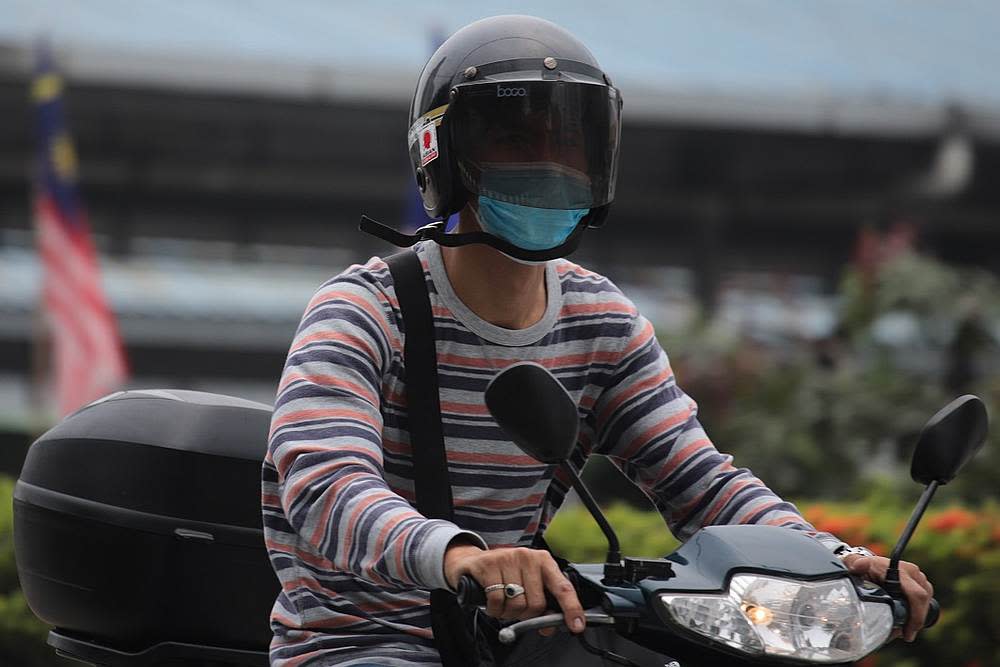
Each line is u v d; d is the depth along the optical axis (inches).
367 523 213.2
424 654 242.5
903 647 516.4
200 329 2197.3
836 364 1208.8
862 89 1798.7
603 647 204.8
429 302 250.7
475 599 195.5
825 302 2206.0
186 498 306.5
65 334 1244.5
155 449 307.9
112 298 2164.1
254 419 320.8
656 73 1812.3
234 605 307.6
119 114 1819.6
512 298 254.4
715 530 208.4
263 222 2213.3
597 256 2297.0
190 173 1989.4
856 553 236.5
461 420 250.2
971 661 506.9
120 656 308.7
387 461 250.8
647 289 2206.0
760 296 2204.7
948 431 231.3
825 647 193.3
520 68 242.4
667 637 198.5
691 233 2217.0
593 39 1856.5
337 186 1999.3
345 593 247.8
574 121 240.4
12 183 2037.4
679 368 1152.8
